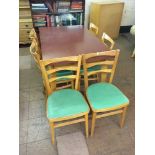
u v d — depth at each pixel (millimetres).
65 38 2117
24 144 1643
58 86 2092
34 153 1569
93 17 3852
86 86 1725
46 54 1702
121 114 1760
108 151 1587
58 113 1421
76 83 1674
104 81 1926
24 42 3600
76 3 3576
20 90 2346
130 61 3115
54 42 1995
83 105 1493
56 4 3469
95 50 1789
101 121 1885
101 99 1551
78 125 1839
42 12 3443
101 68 1800
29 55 3320
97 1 3914
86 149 1594
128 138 1708
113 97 1573
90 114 1895
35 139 1689
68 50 1791
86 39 2088
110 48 1831
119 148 1615
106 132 1762
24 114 1964
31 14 3346
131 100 2186
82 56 1502
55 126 1535
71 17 3619
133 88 2406
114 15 3787
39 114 1967
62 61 1486
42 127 1812
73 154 1549
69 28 2510
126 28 4555
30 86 2432
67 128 1800
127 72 2781
